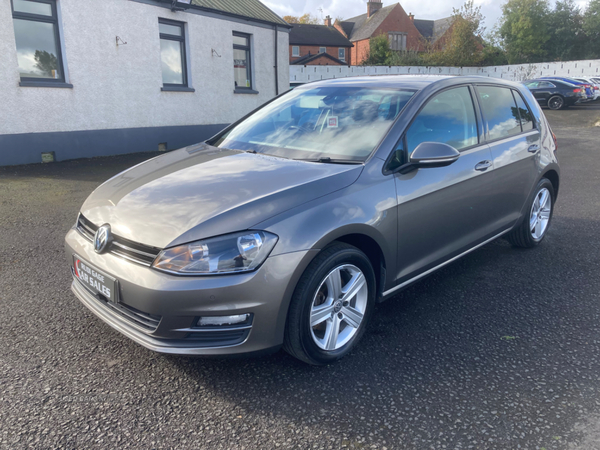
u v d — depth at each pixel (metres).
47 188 7.05
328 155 2.93
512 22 55.34
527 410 2.24
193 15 11.68
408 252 2.96
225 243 2.18
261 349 2.30
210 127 12.61
